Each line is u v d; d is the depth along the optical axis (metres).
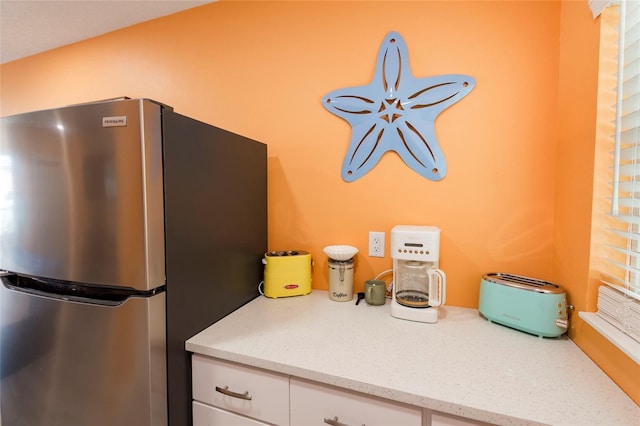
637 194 0.79
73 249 0.91
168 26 1.75
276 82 1.54
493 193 1.23
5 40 2.01
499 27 1.19
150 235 0.85
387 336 1.03
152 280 0.86
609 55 0.84
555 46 1.13
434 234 1.14
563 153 1.07
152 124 0.85
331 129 1.45
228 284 1.23
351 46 1.40
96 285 0.90
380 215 1.39
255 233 1.45
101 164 0.86
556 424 0.63
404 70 1.31
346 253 1.33
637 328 0.72
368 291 1.31
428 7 1.28
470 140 1.24
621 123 0.81
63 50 2.08
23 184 0.97
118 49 1.90
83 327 0.91
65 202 0.91
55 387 0.97
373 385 0.77
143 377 0.86
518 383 0.77
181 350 0.98
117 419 0.90
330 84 1.44
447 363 0.86
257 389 0.93
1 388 1.07
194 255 1.03
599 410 0.67
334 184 1.46
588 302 0.90
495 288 1.11
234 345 0.96
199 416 1.01
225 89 1.64
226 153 1.22
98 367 0.91
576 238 0.97
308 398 0.87
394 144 1.34
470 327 1.09
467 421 0.71
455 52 1.25
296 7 1.49
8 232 1.01
